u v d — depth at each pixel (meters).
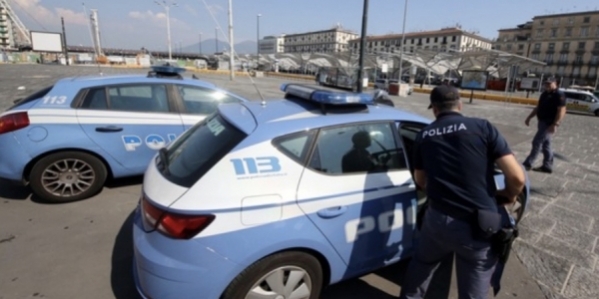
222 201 1.78
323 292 2.52
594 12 77.88
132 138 3.87
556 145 8.46
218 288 1.80
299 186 1.96
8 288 2.36
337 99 2.24
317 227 1.99
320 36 126.50
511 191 1.84
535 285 2.70
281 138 2.02
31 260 2.68
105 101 3.78
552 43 85.19
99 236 3.08
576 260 3.06
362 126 2.31
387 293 2.55
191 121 4.18
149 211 1.88
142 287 1.91
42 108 3.50
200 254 1.74
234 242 1.78
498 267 2.01
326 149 2.13
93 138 3.67
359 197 2.14
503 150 1.78
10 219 3.30
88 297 2.33
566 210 4.14
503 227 1.85
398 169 2.39
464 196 1.81
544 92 5.59
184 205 1.75
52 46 55.31
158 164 2.30
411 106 17.64
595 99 19.95
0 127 3.38
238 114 2.30
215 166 1.88
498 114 16.19
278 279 1.95
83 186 3.77
